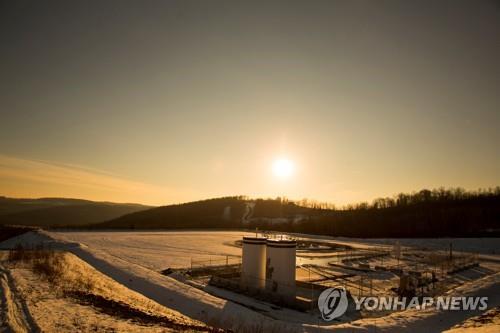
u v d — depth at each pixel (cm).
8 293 1512
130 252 4506
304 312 1875
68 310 1341
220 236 7844
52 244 4444
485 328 1523
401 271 3259
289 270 2134
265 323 1565
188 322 1419
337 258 4391
